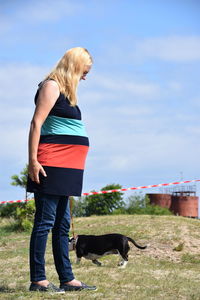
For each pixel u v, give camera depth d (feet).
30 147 12.82
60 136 13.25
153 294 15.25
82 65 13.64
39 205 13.24
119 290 15.76
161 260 30.48
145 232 39.06
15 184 48.47
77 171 13.50
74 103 13.55
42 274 13.70
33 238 13.42
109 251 25.95
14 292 14.30
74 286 14.39
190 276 21.90
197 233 38.93
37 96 13.44
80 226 44.68
